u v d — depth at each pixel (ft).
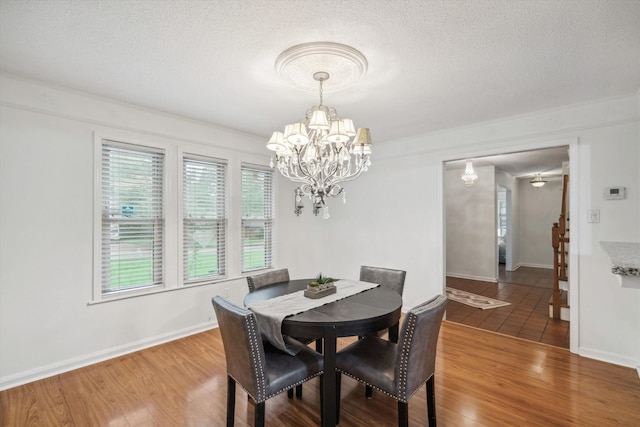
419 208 12.83
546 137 9.92
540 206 25.43
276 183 14.23
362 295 7.75
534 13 5.21
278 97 8.95
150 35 5.90
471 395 7.29
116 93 8.72
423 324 5.41
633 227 8.60
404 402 5.42
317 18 5.36
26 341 7.88
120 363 8.88
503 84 8.00
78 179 8.69
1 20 5.39
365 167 7.69
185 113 10.39
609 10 5.10
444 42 6.08
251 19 5.40
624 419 6.41
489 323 12.19
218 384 7.82
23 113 7.86
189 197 11.24
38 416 6.53
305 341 8.48
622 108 8.73
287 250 14.76
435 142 12.37
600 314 9.05
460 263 21.25
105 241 9.35
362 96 8.79
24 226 7.87
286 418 6.57
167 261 10.52
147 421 6.40
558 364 8.78
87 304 8.83
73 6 5.03
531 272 23.13
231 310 5.56
